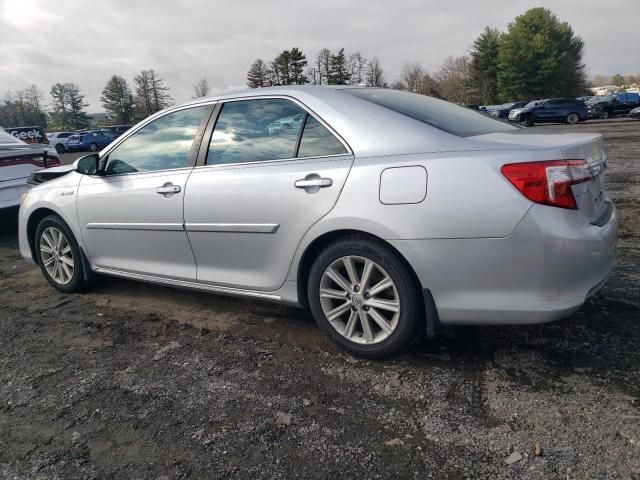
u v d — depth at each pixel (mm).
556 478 1979
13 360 3287
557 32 54750
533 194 2428
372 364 2939
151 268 3832
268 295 3270
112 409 2652
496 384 2639
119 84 83562
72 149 36500
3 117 84812
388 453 2195
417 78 74062
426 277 2645
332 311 3043
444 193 2547
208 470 2164
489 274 2521
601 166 2791
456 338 3150
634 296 3555
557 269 2441
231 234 3291
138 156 3854
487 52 60125
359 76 64562
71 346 3453
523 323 2539
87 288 4551
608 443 2139
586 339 3004
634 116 27438
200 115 3572
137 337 3531
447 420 2383
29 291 4676
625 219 5871
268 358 3102
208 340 3408
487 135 2799
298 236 3004
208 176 3383
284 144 3133
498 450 2158
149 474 2160
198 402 2670
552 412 2373
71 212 4199
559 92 54906
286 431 2385
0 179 6508
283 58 59969
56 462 2270
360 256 2840
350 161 2838
